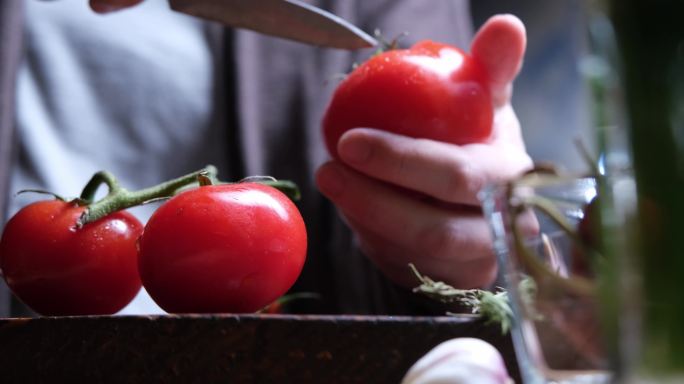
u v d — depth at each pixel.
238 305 0.46
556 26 1.10
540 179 0.39
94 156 0.85
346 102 0.56
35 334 0.43
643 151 0.35
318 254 0.84
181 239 0.45
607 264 0.36
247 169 0.87
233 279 0.45
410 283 0.62
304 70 0.91
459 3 0.92
